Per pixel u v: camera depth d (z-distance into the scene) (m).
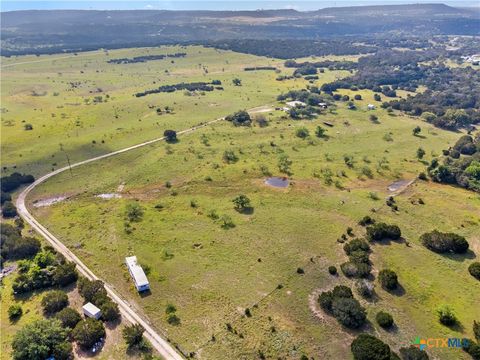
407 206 95.12
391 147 139.25
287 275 70.81
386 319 58.41
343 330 58.12
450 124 162.00
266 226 86.88
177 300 65.06
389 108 188.50
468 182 106.06
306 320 60.12
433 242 77.25
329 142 142.50
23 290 67.81
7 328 59.97
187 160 126.00
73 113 183.50
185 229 86.56
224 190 105.69
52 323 56.19
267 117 172.12
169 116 176.12
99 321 58.72
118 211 95.75
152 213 94.12
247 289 67.25
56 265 72.81
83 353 54.78
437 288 66.88
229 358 53.72
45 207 100.19
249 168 118.50
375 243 79.56
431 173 111.75
